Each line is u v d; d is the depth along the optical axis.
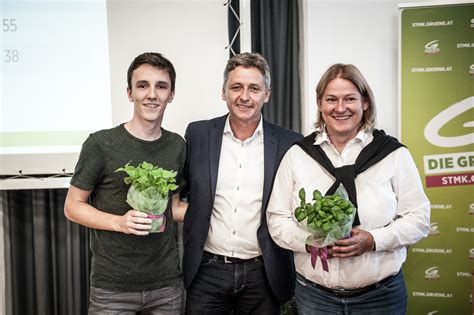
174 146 1.74
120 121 2.44
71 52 2.38
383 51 2.61
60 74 2.38
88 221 1.54
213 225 1.78
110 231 1.58
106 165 1.58
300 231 1.52
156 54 1.66
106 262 1.59
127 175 1.58
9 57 2.34
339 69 1.52
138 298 1.61
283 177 1.65
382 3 2.58
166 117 2.47
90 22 2.38
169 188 1.47
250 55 1.74
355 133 1.58
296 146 1.64
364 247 1.43
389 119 2.64
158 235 1.63
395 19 2.59
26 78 2.36
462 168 2.40
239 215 1.75
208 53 2.46
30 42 2.35
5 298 2.51
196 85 2.47
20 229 2.51
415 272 2.45
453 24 2.37
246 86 1.69
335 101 1.51
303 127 2.69
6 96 2.35
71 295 2.55
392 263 1.52
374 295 1.52
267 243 1.74
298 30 2.67
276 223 1.61
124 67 2.42
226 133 1.82
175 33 2.44
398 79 2.42
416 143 2.43
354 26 2.60
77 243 2.54
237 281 1.76
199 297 1.80
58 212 2.52
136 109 1.62
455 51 2.37
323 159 1.55
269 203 1.69
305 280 1.62
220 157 1.80
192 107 2.48
